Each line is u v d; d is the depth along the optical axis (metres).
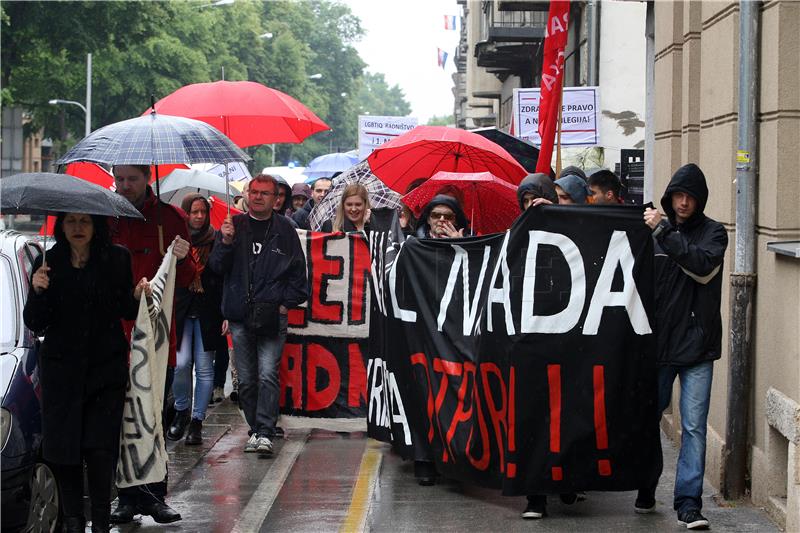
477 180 9.48
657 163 10.55
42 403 6.16
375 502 7.35
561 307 6.73
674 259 6.49
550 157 10.56
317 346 9.69
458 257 7.59
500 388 6.87
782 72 7.09
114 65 49.62
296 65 88.00
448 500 7.39
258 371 9.17
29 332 6.53
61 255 6.24
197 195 9.59
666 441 9.47
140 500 6.86
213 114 9.95
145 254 7.27
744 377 7.39
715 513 7.04
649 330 6.72
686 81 9.45
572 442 6.69
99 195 6.11
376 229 9.90
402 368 7.89
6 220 41.34
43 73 45.41
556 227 6.77
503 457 6.85
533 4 25.45
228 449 9.27
